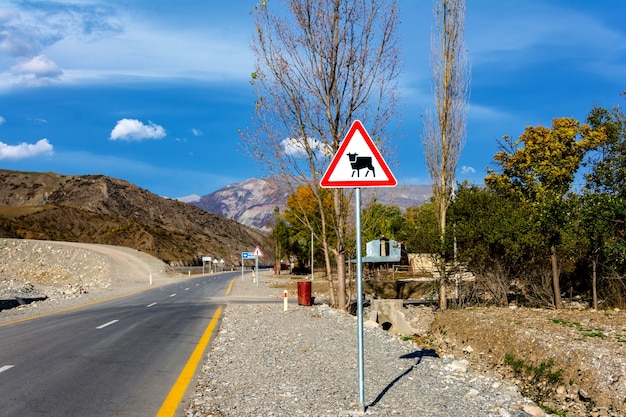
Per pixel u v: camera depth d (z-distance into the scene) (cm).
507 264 2439
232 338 1342
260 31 2081
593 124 3447
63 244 8050
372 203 2320
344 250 2217
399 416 642
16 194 18262
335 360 1033
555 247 2306
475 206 2448
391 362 1025
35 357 1061
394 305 2523
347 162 686
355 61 2102
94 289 4862
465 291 2614
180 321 1772
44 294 3741
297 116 2127
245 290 4088
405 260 6425
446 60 2691
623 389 1017
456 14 2719
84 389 783
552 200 2217
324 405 688
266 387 795
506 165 3731
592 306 2347
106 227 13338
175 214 19812
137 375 886
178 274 7712
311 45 2095
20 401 712
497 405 720
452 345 1717
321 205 2223
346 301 2366
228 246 19638
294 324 1655
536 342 1359
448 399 737
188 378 861
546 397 1141
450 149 2666
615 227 2031
